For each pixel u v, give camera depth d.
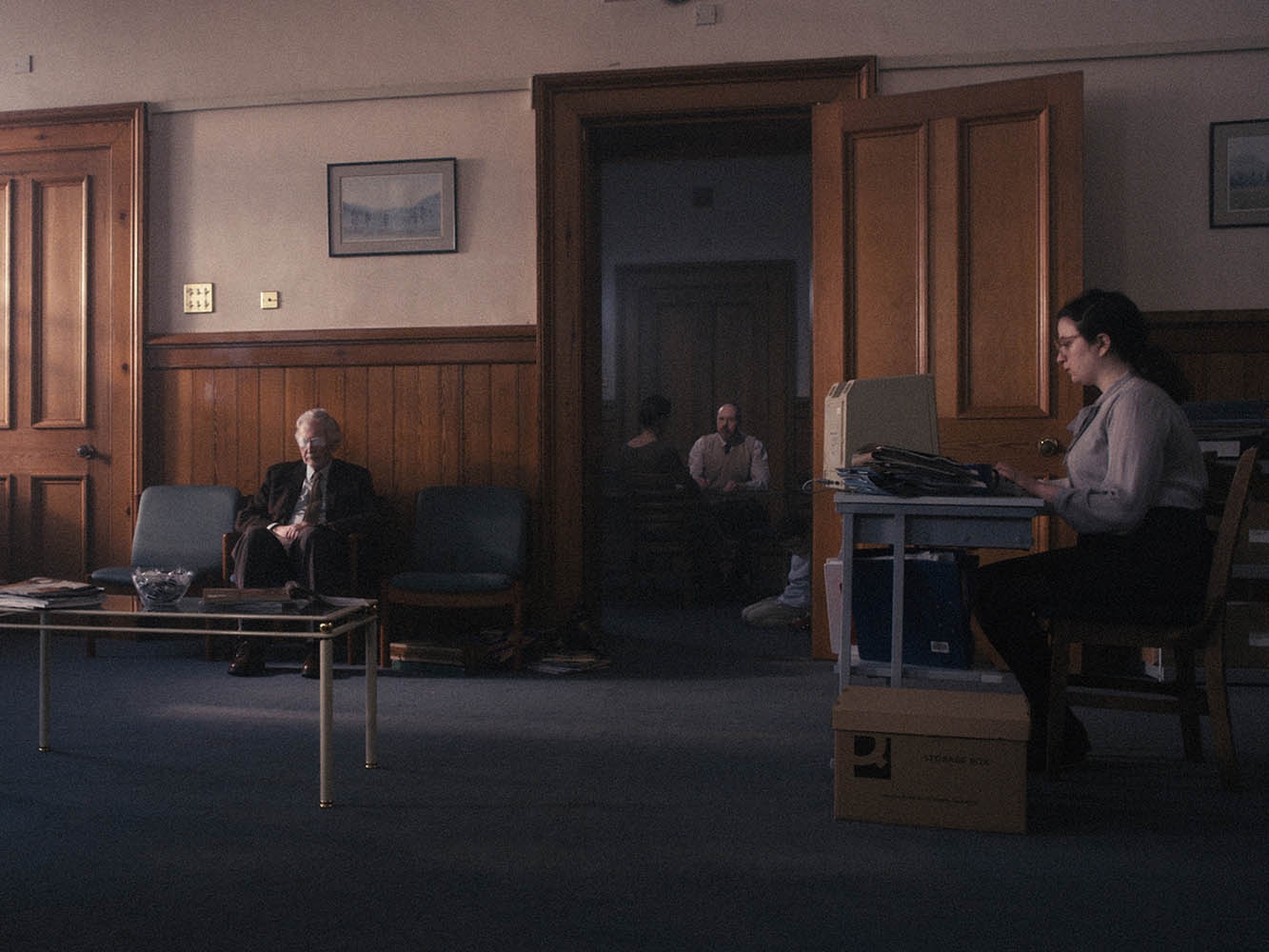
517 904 1.73
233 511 4.38
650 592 6.35
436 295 4.55
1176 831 2.11
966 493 2.36
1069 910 1.71
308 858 1.94
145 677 3.72
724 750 2.74
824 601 4.14
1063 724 2.48
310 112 4.63
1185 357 4.00
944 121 3.96
